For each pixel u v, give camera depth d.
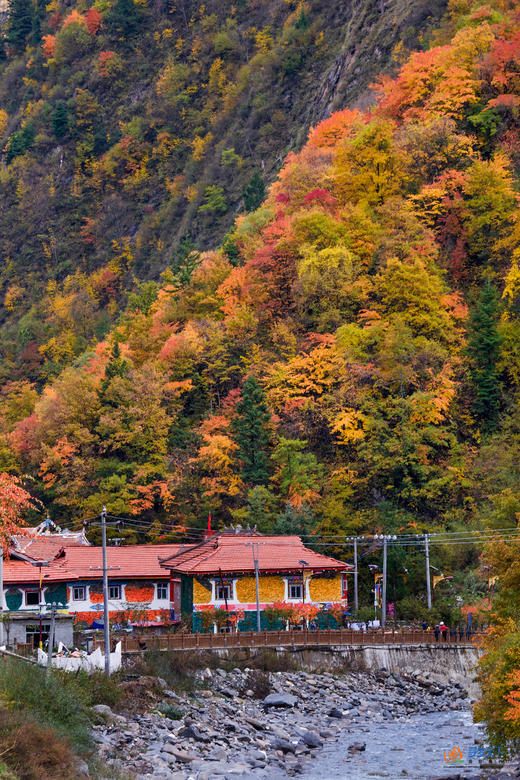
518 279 136.75
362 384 130.00
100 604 91.88
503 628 54.81
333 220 153.25
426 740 63.59
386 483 121.69
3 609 78.31
